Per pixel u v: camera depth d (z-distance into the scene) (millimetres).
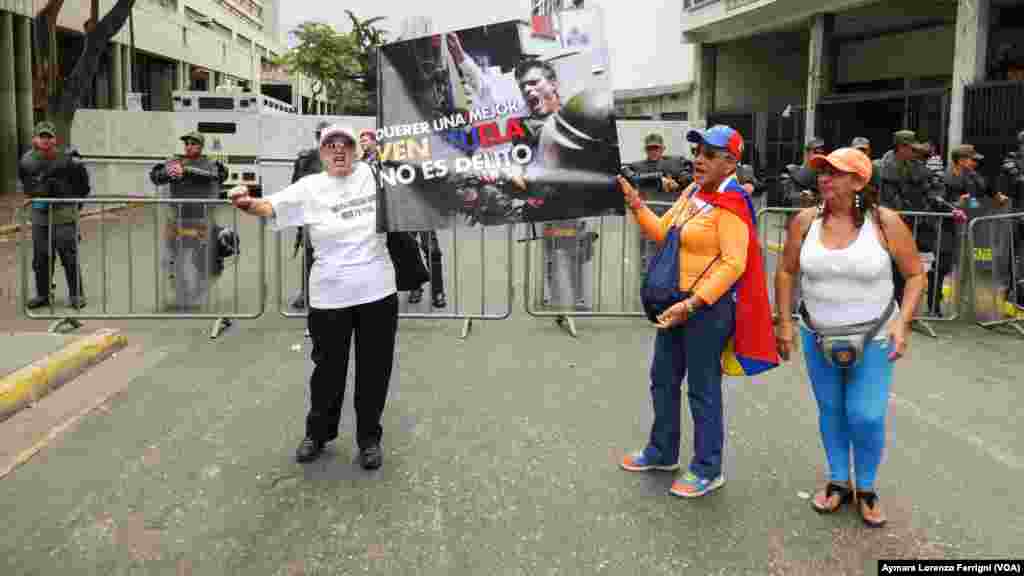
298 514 3887
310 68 39250
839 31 19234
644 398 5742
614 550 3570
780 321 4098
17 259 11609
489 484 4246
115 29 17500
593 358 6832
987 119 13461
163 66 34781
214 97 19812
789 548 3607
